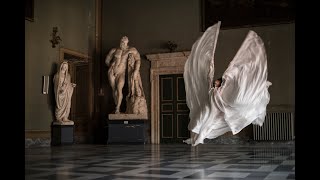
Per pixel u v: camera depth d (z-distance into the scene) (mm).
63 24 13016
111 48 14805
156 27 14227
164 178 4078
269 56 12438
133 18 14594
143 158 6949
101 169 5102
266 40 12523
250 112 7660
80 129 13633
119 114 13125
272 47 12430
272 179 3928
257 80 7680
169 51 13875
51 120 12227
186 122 13523
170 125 13750
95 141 14406
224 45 13133
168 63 13805
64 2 13102
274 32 12453
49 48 12289
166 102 13852
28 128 11219
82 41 14008
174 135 13664
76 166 5562
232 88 7562
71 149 10125
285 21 12297
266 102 7879
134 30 14547
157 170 4906
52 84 12352
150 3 14375
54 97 12391
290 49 12219
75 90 13453
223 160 6391
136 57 13492
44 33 12078
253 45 7883
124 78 13539
